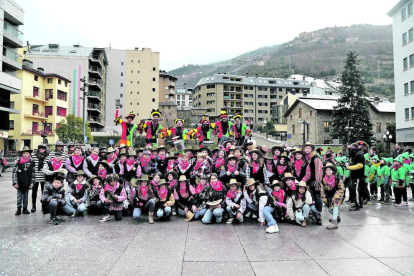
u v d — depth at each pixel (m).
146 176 7.78
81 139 43.91
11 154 36.41
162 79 84.25
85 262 4.92
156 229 6.99
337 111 41.41
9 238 6.21
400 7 36.81
